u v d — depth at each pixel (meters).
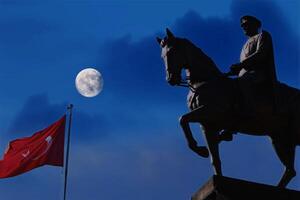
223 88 15.70
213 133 15.62
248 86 15.66
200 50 16.11
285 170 15.98
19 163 26.61
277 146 16.11
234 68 15.75
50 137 26.78
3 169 26.61
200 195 15.03
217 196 14.55
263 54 15.72
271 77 15.82
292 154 16.05
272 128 15.98
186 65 15.88
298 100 16.03
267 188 14.74
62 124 26.88
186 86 15.87
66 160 25.44
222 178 14.62
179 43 15.91
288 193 14.80
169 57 15.77
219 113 15.51
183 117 15.38
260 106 15.62
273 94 15.74
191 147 15.41
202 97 15.57
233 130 15.85
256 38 16.03
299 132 15.92
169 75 15.70
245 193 14.61
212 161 15.41
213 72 15.93
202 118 15.44
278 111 15.74
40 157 26.69
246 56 16.06
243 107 15.57
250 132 16.03
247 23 16.20
